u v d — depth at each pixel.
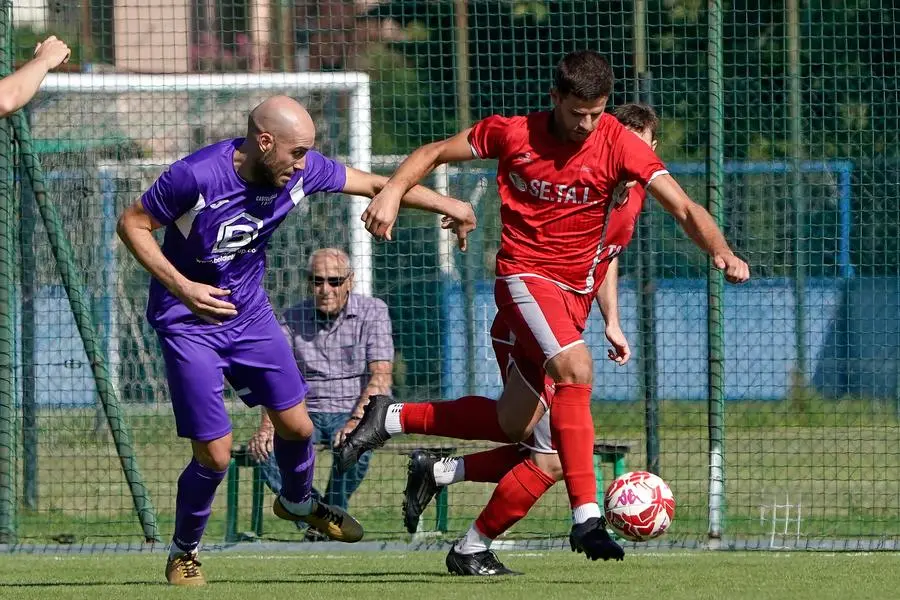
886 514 31.95
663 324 42.53
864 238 42.91
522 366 21.22
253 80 40.12
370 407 22.28
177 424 20.19
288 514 22.14
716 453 28.67
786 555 25.95
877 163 43.03
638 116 23.20
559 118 19.33
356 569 23.72
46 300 35.06
